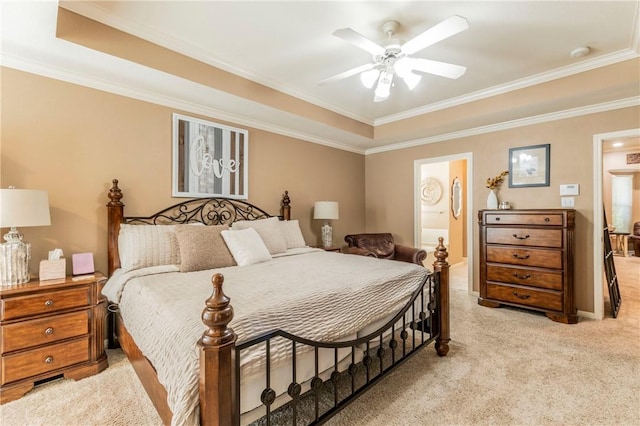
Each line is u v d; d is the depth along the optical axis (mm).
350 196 5156
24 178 2283
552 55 2652
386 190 5145
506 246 3500
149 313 1604
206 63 2711
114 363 2293
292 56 2695
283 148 4141
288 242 3516
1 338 1818
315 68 2926
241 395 1222
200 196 3266
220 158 3438
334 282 1905
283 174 4141
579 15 2094
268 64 2846
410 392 1898
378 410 1725
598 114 3217
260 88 3156
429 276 2338
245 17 2141
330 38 2408
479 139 4082
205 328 1239
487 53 2613
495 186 3887
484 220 3678
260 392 1283
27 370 1890
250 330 1289
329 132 4242
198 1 1969
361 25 2227
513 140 3791
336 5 2010
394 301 2064
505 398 1834
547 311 3205
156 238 2537
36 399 1838
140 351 1624
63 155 2449
